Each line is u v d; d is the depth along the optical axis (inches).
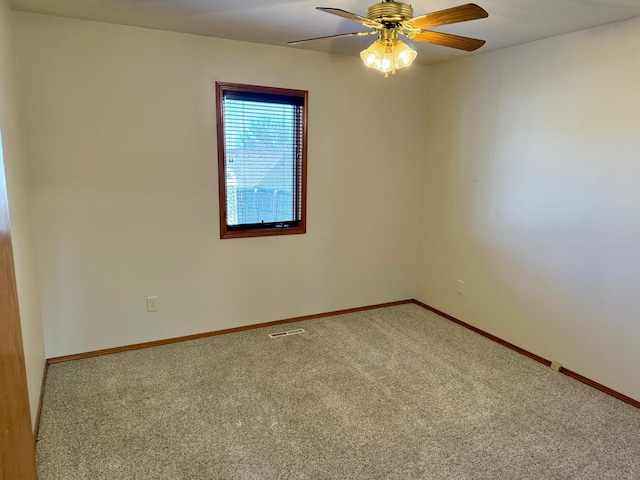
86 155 111.7
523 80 121.4
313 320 152.6
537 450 83.9
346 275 158.1
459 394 104.2
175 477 75.4
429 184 161.6
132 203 119.2
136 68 113.3
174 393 102.4
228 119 129.4
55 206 110.6
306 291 151.6
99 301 120.0
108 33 108.9
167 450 82.3
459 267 150.1
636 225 97.8
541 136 117.7
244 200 137.3
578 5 88.2
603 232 104.4
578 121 108.0
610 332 104.5
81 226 114.3
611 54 99.7
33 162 106.3
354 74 144.4
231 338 135.3
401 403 99.7
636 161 96.7
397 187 161.3
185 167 124.0
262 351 126.3
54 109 106.6
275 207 143.1
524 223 124.8
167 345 129.4
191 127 122.6
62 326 116.6
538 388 107.7
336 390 105.0
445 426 91.3
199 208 128.0
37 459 79.0
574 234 111.2
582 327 110.7
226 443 84.6
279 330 142.5
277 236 142.2
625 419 94.9
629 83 96.7
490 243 136.8
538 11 92.4
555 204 115.4
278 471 77.2
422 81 157.3
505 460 81.0
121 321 123.8
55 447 82.4
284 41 124.1
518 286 128.0
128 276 122.3
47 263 112.0
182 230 127.0
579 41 106.0
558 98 112.3
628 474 77.8
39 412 92.7
